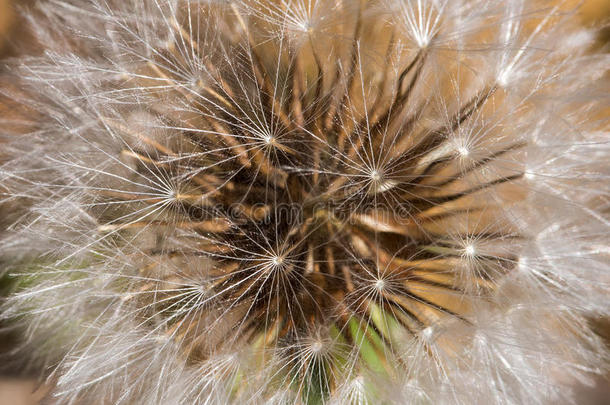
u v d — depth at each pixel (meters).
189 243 0.11
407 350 0.11
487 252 0.11
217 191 0.11
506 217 0.11
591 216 0.11
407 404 0.11
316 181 0.11
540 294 0.11
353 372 0.11
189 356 0.11
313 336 0.11
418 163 0.11
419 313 0.11
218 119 0.11
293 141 0.11
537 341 0.11
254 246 0.11
